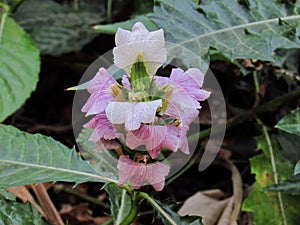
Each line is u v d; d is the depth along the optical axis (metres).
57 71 1.03
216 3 0.64
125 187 0.59
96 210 0.87
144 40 0.54
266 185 0.75
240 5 0.65
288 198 0.73
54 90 1.03
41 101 1.00
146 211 0.83
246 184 0.84
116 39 0.54
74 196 0.87
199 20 0.63
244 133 0.87
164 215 0.60
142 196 0.59
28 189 0.83
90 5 0.98
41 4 0.97
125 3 0.95
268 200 0.73
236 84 0.86
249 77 0.85
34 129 0.94
